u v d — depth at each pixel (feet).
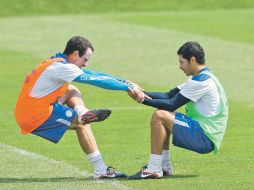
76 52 97.55
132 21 278.26
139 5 312.71
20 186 94.79
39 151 115.85
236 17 287.48
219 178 98.07
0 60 205.36
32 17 290.56
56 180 97.81
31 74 97.71
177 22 275.59
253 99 155.33
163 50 219.00
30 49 222.69
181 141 96.37
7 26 268.62
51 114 96.68
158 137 96.43
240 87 167.94
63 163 107.86
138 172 97.96
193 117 97.35
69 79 95.71
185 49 97.40
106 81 96.27
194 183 95.20
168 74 184.75
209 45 226.58
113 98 158.40
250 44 227.61
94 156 98.27
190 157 110.73
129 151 115.75
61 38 241.76
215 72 186.70
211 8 312.71
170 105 96.37
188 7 312.91
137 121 137.59
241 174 100.27
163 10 309.01
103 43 231.71
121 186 93.71
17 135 127.44
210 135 96.43
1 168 104.94
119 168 105.40
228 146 117.50
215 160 108.58
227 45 226.17
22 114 97.35
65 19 284.00
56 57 98.12
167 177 98.63
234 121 135.64
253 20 278.87
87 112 95.96
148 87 170.50
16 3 305.73
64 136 126.00
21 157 111.75
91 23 273.33
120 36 244.63
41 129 97.09
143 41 234.99
